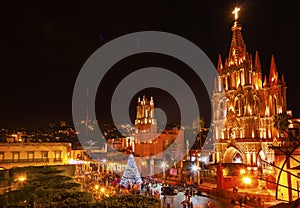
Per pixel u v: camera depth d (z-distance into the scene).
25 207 19.95
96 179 66.94
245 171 61.50
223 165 63.66
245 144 72.38
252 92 75.69
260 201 39.75
